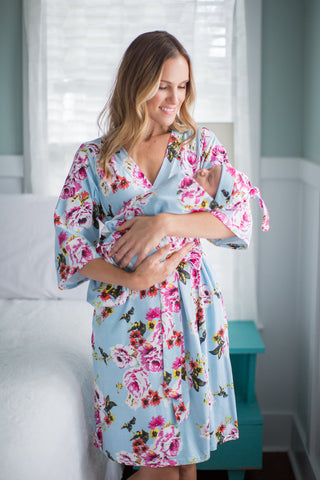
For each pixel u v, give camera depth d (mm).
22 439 1513
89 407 1934
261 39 2744
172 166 1802
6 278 2549
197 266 1798
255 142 2795
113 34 2723
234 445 2529
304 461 2676
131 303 1760
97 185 1824
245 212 1744
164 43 1720
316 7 2520
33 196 2693
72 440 1711
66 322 2275
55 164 2834
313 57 2584
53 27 2730
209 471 2787
